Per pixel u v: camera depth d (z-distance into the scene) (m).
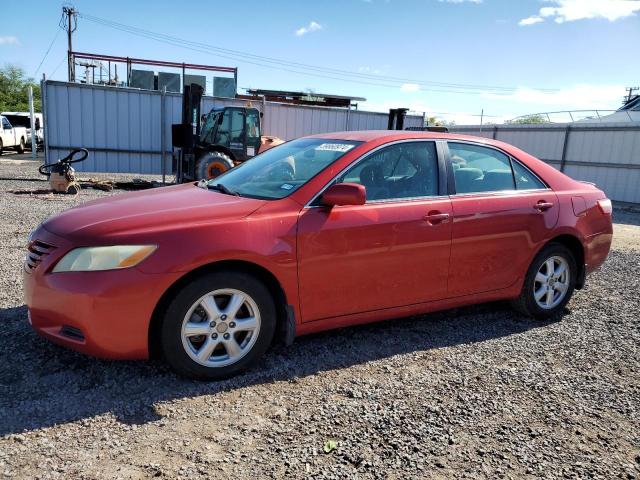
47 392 3.05
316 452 2.61
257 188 3.82
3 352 3.53
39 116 30.59
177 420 2.85
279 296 3.51
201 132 14.85
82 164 18.66
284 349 3.83
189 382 3.26
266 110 20.89
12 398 2.96
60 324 3.11
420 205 3.91
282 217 3.40
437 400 3.19
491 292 4.36
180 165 14.65
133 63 28.95
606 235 4.99
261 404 3.05
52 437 2.62
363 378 3.44
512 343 4.17
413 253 3.86
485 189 4.32
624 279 6.38
